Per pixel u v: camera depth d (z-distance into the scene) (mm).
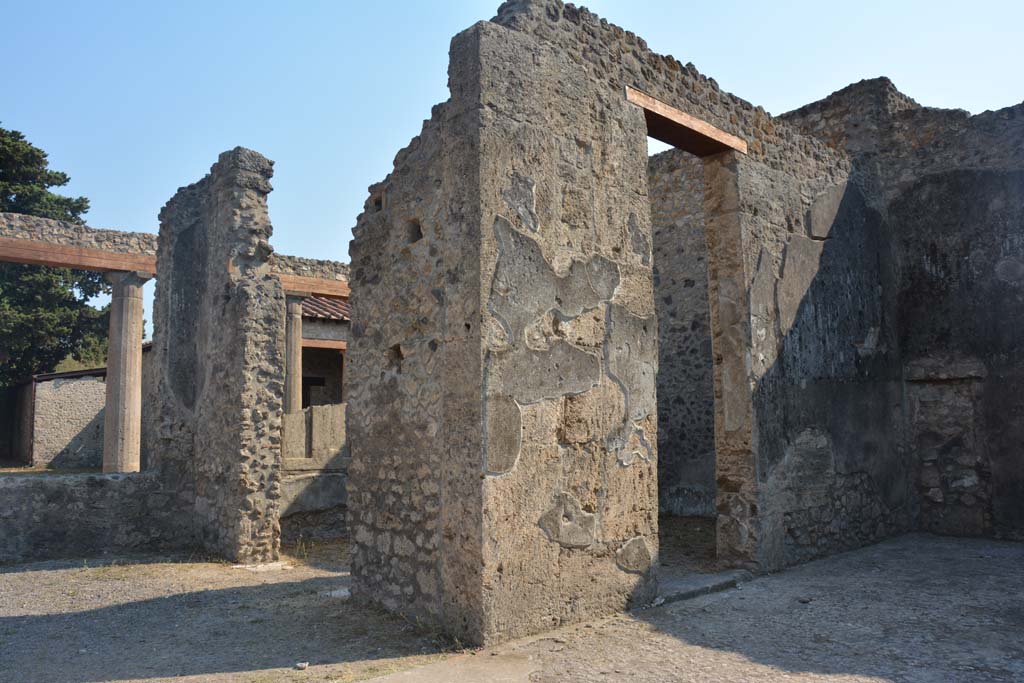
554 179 4516
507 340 4137
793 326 6379
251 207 7523
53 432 20031
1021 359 7168
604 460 4613
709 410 8906
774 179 6402
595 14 4988
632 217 5008
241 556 6848
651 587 4836
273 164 7746
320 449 8789
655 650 3883
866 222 7590
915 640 4070
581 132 4734
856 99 8117
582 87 4789
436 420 4320
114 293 12438
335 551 7684
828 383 6719
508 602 4012
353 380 5109
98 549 7250
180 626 4676
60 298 25297
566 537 4340
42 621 4855
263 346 7258
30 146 26125
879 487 7219
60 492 7102
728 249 6012
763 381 5957
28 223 11586
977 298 7441
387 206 4941
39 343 24562
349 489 5109
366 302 5055
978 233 7465
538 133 4453
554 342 4391
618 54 5109
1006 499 7191
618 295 4828
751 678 3447
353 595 5051
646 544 4840
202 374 7742
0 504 6793
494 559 3953
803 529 6199
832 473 6605
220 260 7535
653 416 4984
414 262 4625
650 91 5312
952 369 7527
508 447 4078
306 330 14664
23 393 22547
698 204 9117
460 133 4270
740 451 5852
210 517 7441
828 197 7062
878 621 4457
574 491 4414
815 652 3859
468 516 4012
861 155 7777
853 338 7141
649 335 5012
